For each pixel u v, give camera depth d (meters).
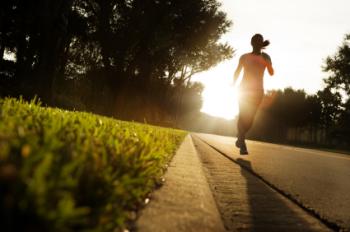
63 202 1.13
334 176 5.86
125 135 3.74
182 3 29.45
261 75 7.25
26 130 2.13
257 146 15.02
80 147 2.00
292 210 2.89
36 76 15.42
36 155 1.30
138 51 31.39
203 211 2.42
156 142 4.54
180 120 72.25
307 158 10.09
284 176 5.05
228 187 3.62
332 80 60.62
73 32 30.06
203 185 3.33
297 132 79.81
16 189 1.04
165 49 34.00
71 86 43.72
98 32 29.83
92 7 29.88
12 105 4.03
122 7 29.45
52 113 4.28
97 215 1.45
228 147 10.91
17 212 1.04
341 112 65.06
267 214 2.67
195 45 32.41
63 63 33.81
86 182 1.58
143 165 2.62
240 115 7.43
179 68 42.09
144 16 28.94
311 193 3.86
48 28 15.55
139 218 2.03
